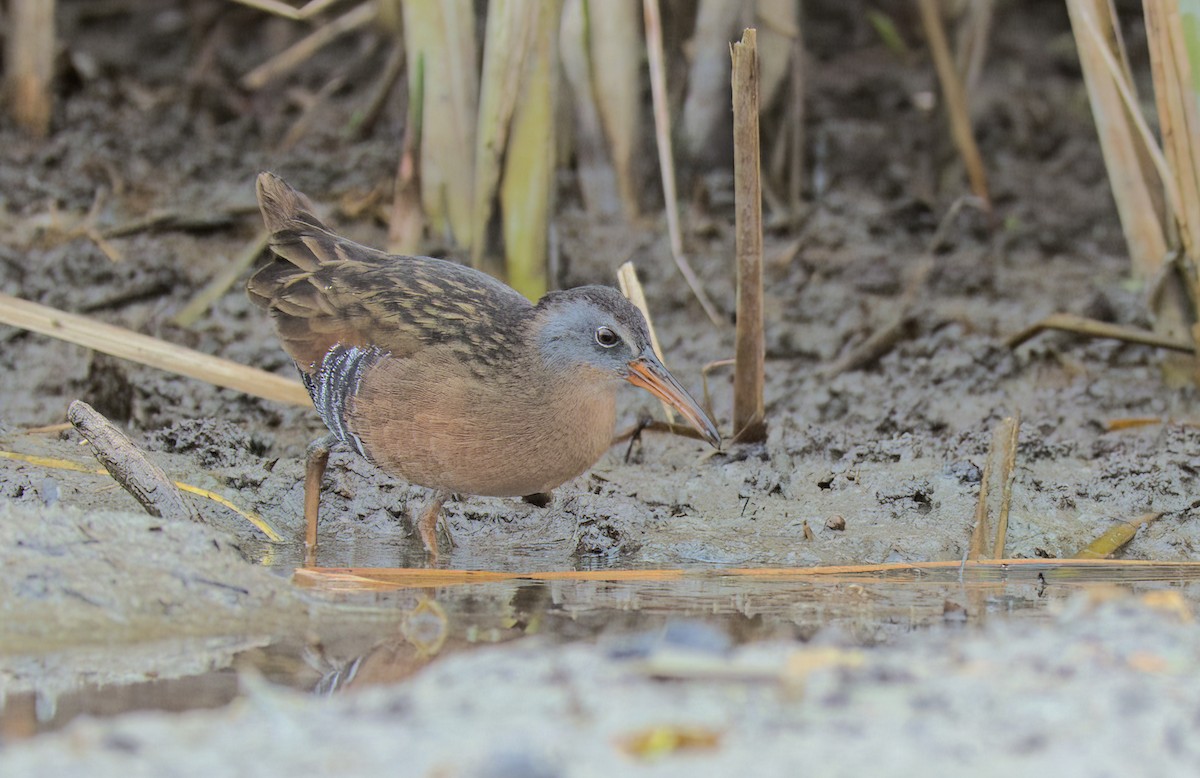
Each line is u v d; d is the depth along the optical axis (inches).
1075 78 808.3
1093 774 200.4
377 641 300.5
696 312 557.6
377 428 391.5
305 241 421.4
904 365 513.0
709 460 446.9
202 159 654.5
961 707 224.2
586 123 613.6
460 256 542.3
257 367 503.2
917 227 642.8
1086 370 508.4
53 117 677.9
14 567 307.7
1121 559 385.1
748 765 202.7
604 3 595.2
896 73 796.0
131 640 301.9
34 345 507.8
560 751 207.6
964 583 362.6
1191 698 228.5
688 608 331.0
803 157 671.8
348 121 711.7
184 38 839.7
